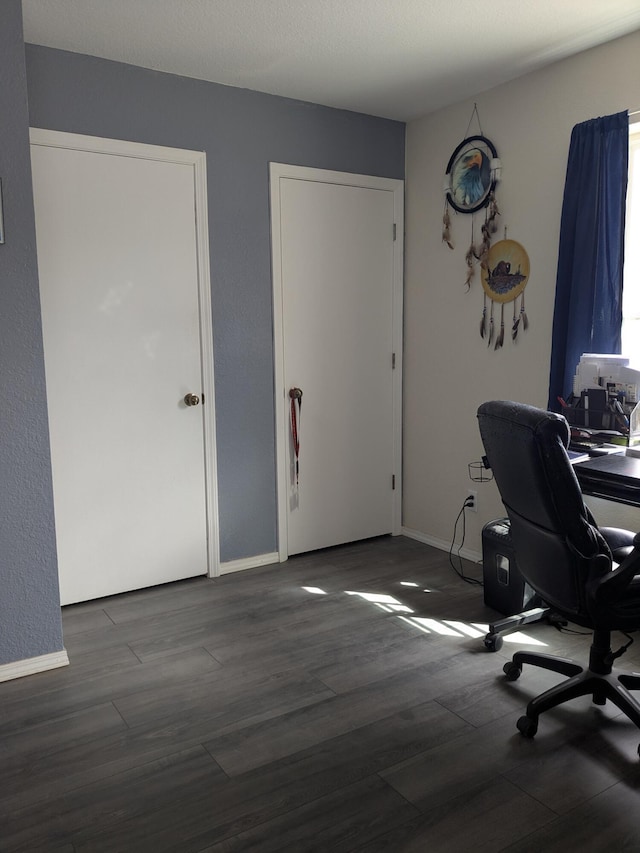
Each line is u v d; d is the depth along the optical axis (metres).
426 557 3.76
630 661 2.54
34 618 2.52
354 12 2.53
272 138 3.40
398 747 2.05
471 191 3.45
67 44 2.79
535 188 3.15
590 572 1.91
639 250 2.96
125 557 3.25
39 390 2.45
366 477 3.98
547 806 1.79
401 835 1.70
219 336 3.37
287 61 2.98
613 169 2.77
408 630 2.85
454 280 3.64
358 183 3.71
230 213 3.33
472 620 2.94
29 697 2.37
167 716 2.23
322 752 2.03
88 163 2.95
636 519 2.92
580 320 2.91
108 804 1.83
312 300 3.64
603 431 2.74
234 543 3.56
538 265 3.18
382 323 3.91
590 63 2.87
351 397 3.85
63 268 2.94
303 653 2.66
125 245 3.07
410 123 3.81
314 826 1.73
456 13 2.55
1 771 1.97
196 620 2.97
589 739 2.08
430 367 3.86
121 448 3.17
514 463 1.97
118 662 2.61
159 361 3.22
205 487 3.42
